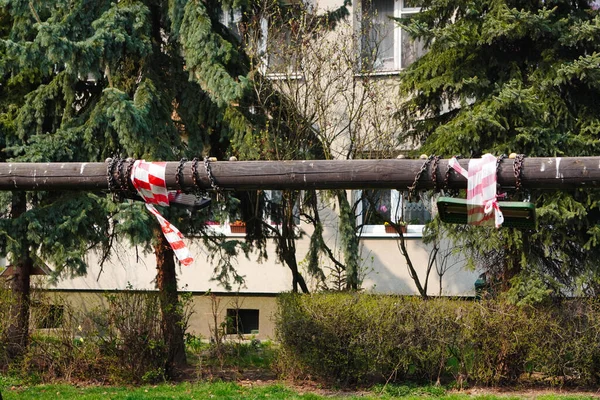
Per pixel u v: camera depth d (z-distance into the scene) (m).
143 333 16.81
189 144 17.55
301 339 16.36
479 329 16.14
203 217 17.55
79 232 16.52
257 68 18.06
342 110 20.06
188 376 17.25
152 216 16.50
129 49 16.50
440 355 16.17
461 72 16.95
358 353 16.11
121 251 23.50
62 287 24.12
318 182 9.21
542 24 16.14
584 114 16.66
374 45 22.84
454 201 8.95
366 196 19.84
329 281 20.56
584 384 16.14
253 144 17.20
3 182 9.73
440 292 19.70
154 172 9.46
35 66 16.41
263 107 18.17
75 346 17.12
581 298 16.36
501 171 8.91
